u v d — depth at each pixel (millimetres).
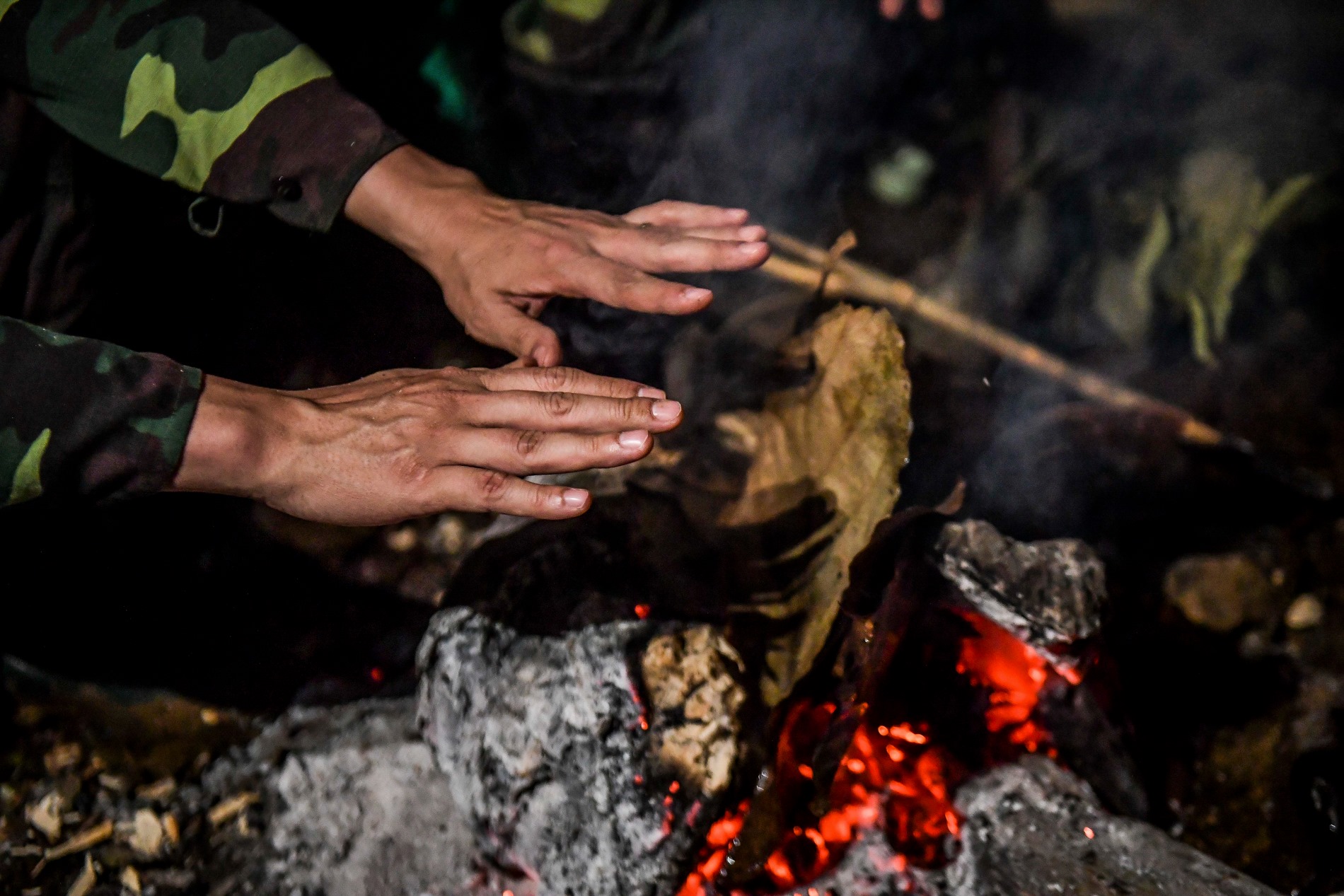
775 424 1435
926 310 1805
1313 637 1771
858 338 1367
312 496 1231
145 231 1835
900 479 1473
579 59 2369
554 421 1206
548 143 2404
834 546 1289
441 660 1313
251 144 1574
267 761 1591
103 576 1676
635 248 1466
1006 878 1248
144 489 1235
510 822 1235
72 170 1648
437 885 1372
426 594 1772
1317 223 2475
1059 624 1216
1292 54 2775
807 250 1777
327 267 1922
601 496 1445
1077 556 1257
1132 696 1645
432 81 2357
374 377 1329
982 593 1250
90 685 1641
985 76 2771
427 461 1200
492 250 1522
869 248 2439
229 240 1928
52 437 1187
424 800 1452
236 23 1598
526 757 1224
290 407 1261
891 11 2662
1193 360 2311
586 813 1196
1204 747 1619
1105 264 2439
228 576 1736
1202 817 1539
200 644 1674
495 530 1449
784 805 1231
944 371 1775
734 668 1213
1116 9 2840
